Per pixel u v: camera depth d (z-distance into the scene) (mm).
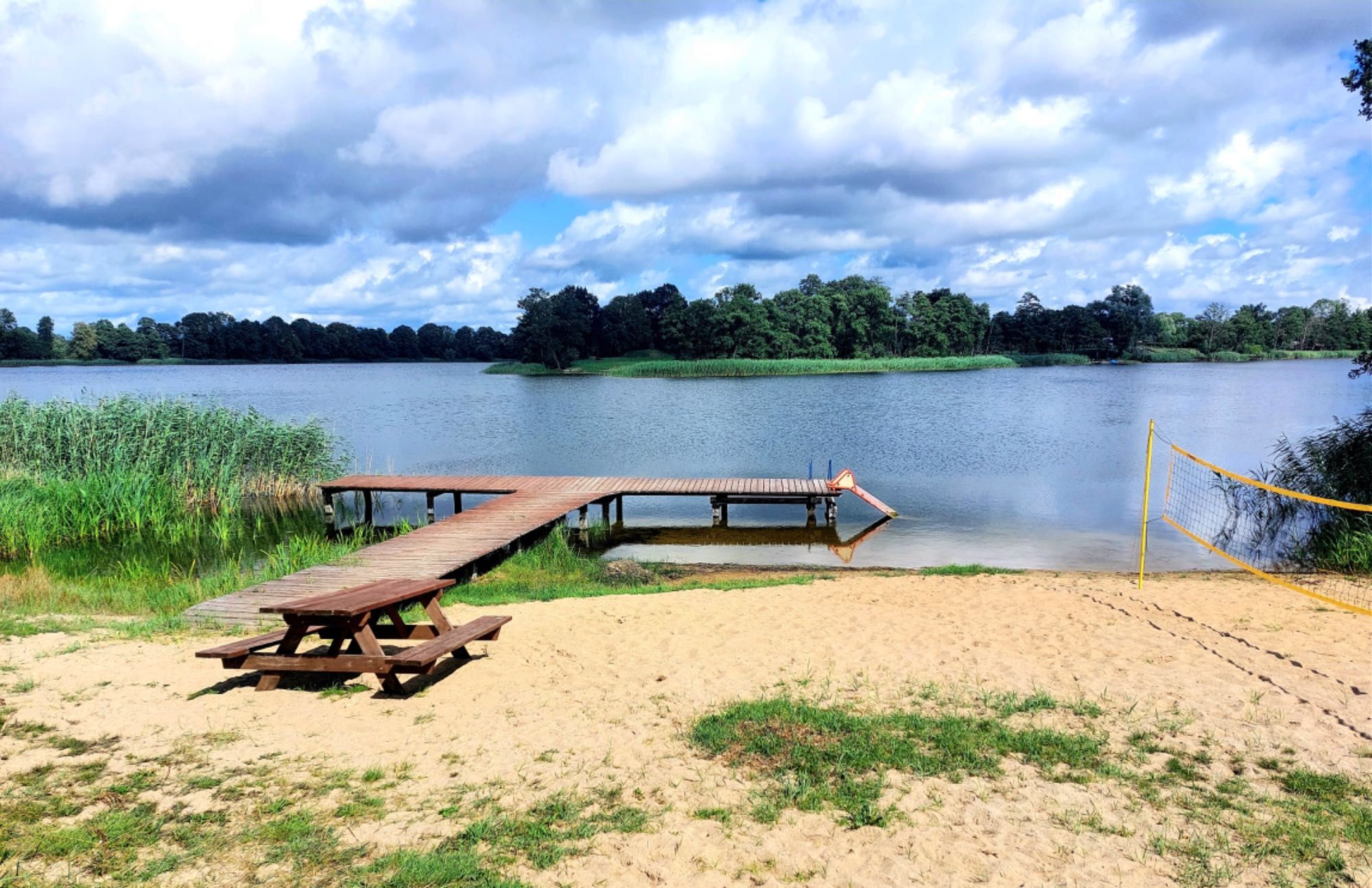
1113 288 129625
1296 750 5555
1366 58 15242
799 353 107750
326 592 11289
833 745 5676
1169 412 42000
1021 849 4359
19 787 5004
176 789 5020
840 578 13070
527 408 49812
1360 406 45469
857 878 4094
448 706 6547
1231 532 16375
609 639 8594
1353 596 11094
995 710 6367
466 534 15453
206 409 22922
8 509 16203
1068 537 17000
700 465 27547
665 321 111500
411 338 174875
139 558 15672
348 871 4145
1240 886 4023
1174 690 6734
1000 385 65625
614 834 4516
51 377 95750
